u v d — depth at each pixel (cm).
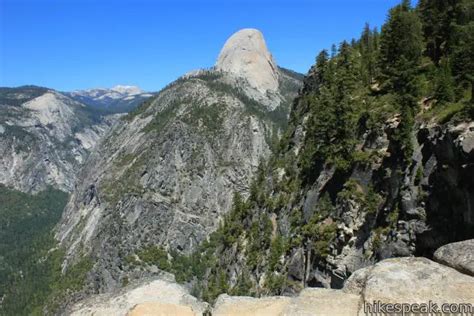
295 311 1462
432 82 7075
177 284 1994
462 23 8331
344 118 7844
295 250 8606
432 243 5438
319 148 8712
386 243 6075
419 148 5975
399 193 6125
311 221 7894
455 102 5978
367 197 6731
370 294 1402
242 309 1716
